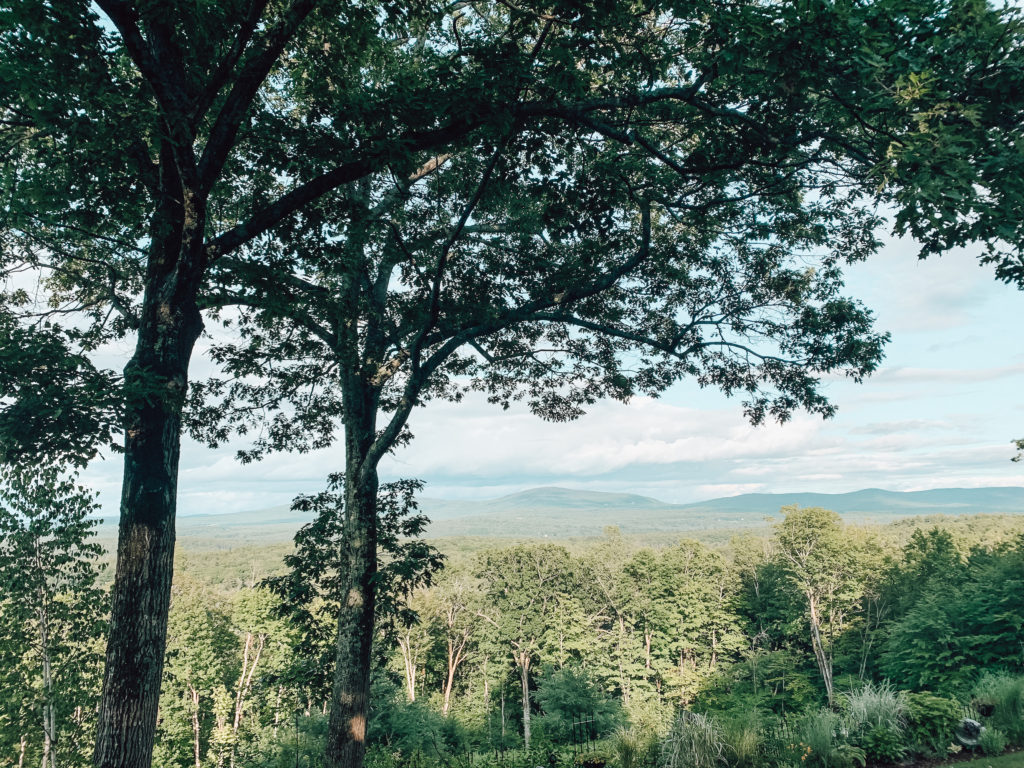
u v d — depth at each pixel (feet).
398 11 27.17
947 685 78.89
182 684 115.14
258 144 29.50
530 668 177.88
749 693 149.59
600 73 30.99
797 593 164.25
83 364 21.27
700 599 184.85
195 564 374.22
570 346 50.96
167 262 23.68
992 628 82.69
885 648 132.26
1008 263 23.70
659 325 47.75
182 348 23.56
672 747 30.12
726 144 30.48
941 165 18.07
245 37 22.47
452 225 44.62
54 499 33.73
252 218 26.03
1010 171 18.16
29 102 20.58
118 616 20.75
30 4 18.45
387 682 75.82
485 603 182.70
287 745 77.10
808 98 27.43
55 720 34.24
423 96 25.03
